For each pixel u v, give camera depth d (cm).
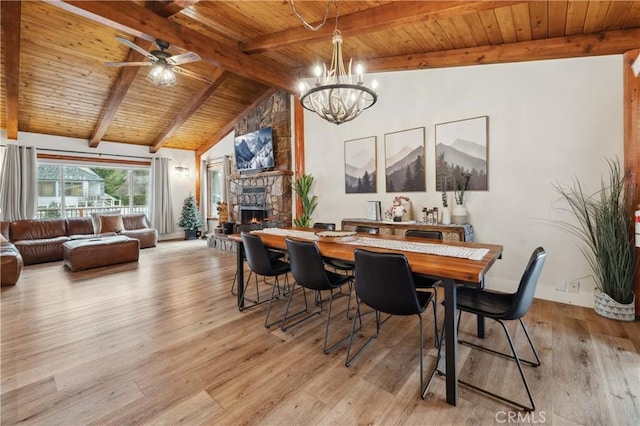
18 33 359
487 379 185
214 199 855
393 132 425
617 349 213
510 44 315
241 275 308
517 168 326
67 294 358
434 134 385
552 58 300
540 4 243
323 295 352
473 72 352
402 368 200
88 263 477
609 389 172
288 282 400
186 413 160
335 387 181
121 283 402
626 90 261
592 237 272
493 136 340
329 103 227
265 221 602
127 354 221
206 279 421
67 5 288
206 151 845
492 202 343
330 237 284
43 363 209
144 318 286
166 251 640
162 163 787
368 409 162
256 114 659
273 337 246
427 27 311
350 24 313
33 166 593
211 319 284
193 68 506
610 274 264
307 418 156
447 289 166
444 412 158
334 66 246
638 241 240
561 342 226
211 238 693
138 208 789
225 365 205
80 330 261
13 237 537
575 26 268
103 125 597
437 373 193
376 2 290
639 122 254
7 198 564
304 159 548
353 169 474
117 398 172
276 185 598
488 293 211
